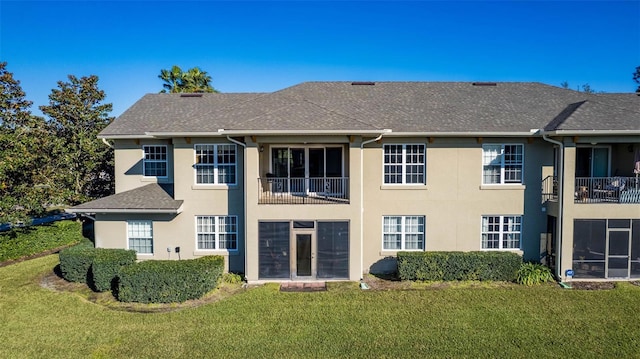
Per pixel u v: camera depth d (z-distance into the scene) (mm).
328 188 17172
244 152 15484
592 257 15453
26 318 12156
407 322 11672
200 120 16719
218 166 16641
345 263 15453
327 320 11844
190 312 12516
